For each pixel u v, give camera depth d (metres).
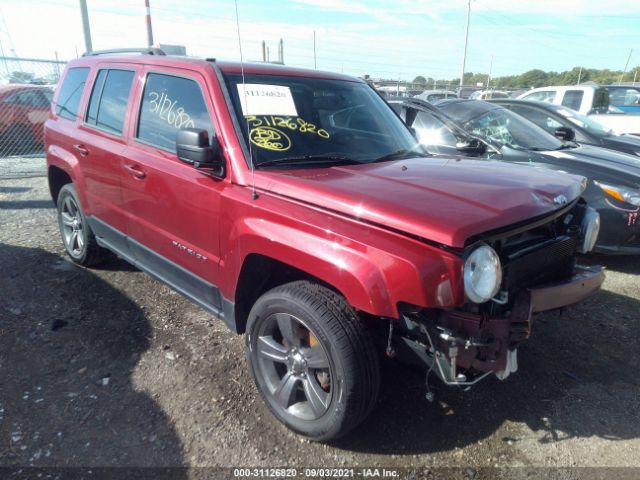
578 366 3.33
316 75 3.58
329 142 3.13
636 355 3.48
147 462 2.41
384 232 2.17
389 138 3.50
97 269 4.66
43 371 3.07
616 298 4.39
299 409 2.62
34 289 4.17
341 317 2.31
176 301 4.05
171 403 2.83
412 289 2.04
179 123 3.15
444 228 2.04
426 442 2.61
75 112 4.34
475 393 3.02
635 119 10.92
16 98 11.20
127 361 3.20
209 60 3.21
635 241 4.88
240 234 2.62
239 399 2.88
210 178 2.87
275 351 2.67
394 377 3.14
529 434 2.68
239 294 2.81
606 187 4.86
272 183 2.58
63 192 4.64
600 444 2.62
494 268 2.11
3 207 7.09
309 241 2.32
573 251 2.79
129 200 3.55
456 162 3.19
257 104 3.01
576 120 7.20
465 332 2.20
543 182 2.71
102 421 2.66
